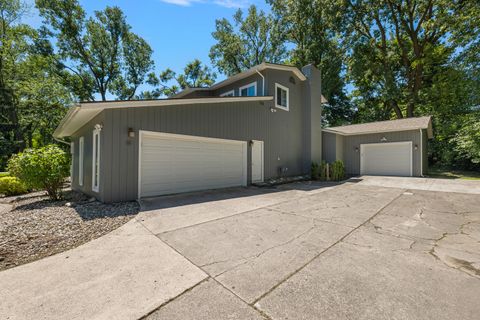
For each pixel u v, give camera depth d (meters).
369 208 5.38
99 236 3.59
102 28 22.30
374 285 2.18
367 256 2.82
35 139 23.80
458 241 3.31
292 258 2.78
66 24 20.16
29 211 5.21
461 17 15.76
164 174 6.99
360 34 20.27
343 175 12.26
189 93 13.90
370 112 23.59
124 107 6.06
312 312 1.81
